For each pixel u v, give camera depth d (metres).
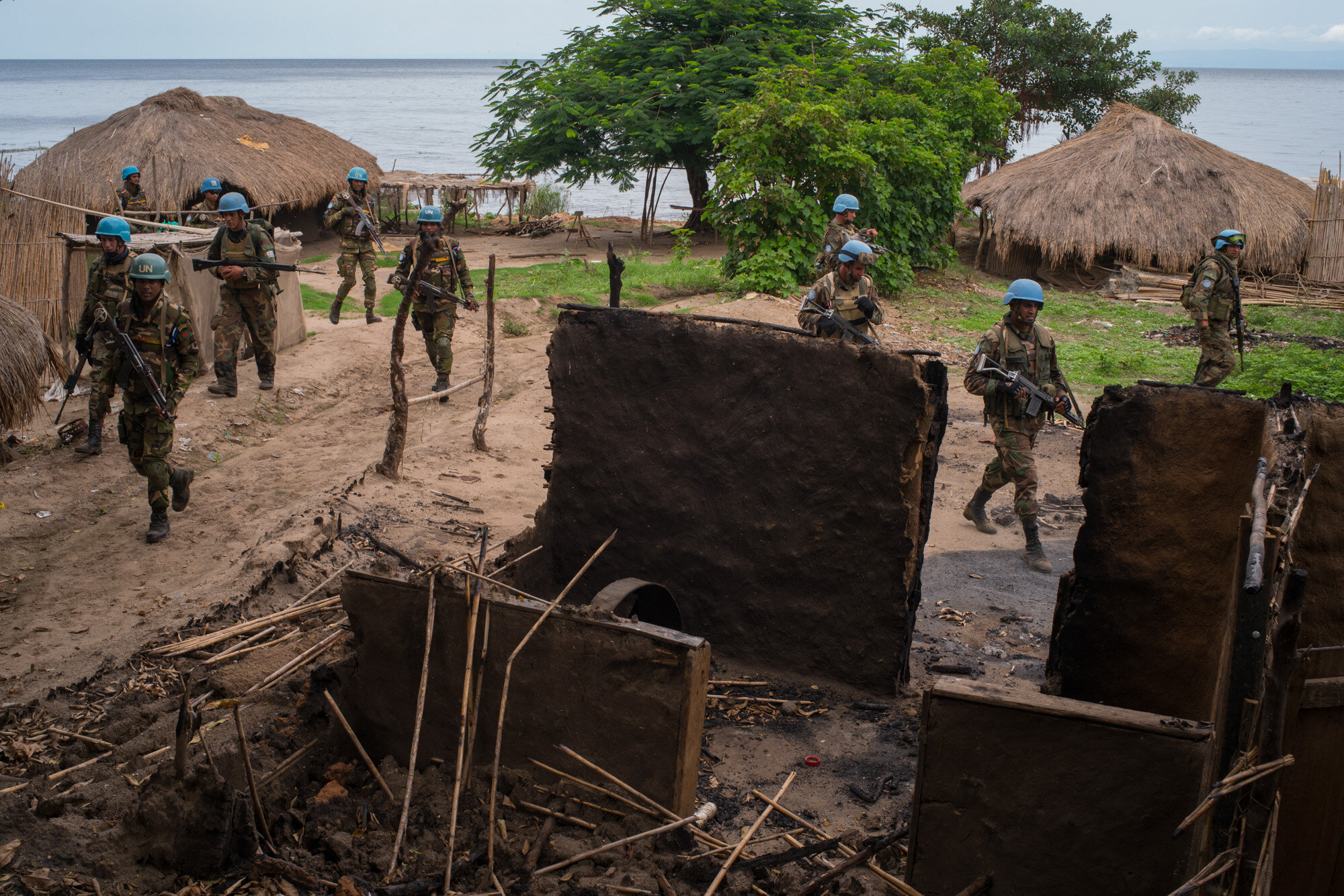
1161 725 3.23
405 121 97.62
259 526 7.18
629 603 4.73
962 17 32.34
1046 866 3.39
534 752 4.02
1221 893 2.55
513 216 34.31
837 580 5.31
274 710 4.51
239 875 3.54
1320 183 20.86
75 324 11.05
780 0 27.28
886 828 4.02
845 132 16.64
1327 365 12.94
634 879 3.55
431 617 3.85
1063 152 22.75
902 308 16.91
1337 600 3.85
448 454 8.95
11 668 5.15
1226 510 4.43
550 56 28.75
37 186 11.76
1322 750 3.05
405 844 3.73
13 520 7.26
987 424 10.77
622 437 5.71
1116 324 17.39
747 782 4.41
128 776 3.96
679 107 25.53
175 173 22.61
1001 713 3.38
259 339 10.07
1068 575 4.87
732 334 5.41
